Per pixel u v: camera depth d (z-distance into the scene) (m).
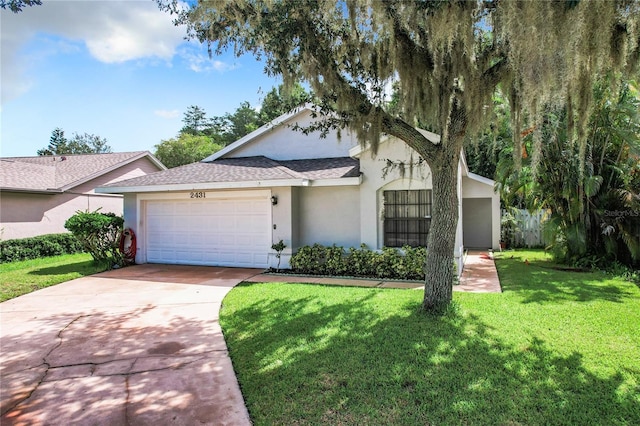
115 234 11.20
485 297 6.43
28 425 2.96
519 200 16.73
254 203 10.43
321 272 9.36
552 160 9.73
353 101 5.46
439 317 5.22
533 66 3.60
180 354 4.35
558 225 10.09
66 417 3.07
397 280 8.37
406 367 3.76
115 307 6.49
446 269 5.50
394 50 4.93
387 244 9.28
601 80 5.17
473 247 15.96
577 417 2.88
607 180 9.60
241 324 5.32
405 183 8.98
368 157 9.19
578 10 3.33
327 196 10.11
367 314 5.52
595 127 9.18
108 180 17.53
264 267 10.30
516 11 3.59
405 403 3.12
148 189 10.71
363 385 3.43
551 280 7.97
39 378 3.79
